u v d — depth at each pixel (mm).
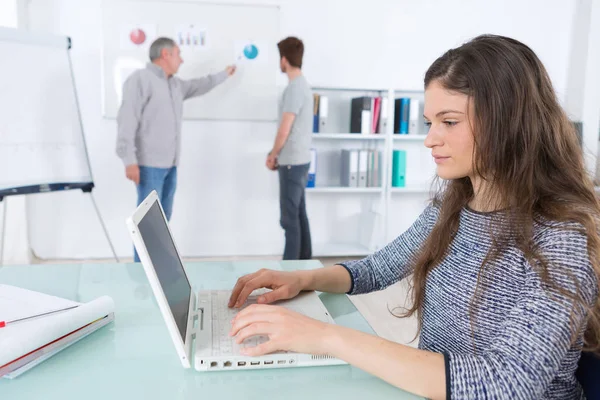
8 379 776
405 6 3814
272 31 3701
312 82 3795
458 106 784
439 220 967
